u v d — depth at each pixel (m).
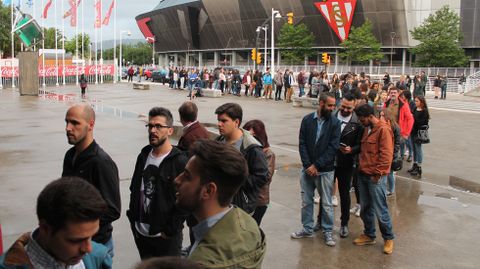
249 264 2.24
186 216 4.21
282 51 78.31
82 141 3.86
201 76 39.56
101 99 29.31
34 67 31.08
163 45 107.50
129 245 6.24
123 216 7.34
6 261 2.01
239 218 2.35
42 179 9.49
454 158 13.29
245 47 86.44
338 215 7.86
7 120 18.20
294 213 7.86
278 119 20.89
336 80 26.22
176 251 4.36
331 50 78.44
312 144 6.44
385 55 75.50
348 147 6.57
